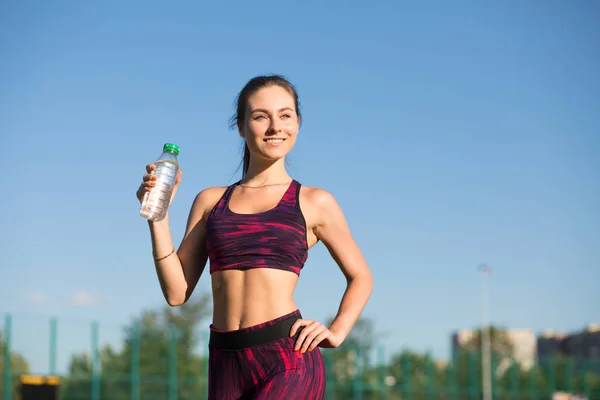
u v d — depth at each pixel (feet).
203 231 10.79
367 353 85.40
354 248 10.60
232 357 9.86
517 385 107.55
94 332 64.44
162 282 10.54
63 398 61.52
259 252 9.95
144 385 68.54
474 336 220.84
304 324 9.76
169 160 10.47
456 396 96.17
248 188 10.61
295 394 9.56
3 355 57.88
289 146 10.63
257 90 10.62
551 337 282.77
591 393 115.24
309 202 10.50
